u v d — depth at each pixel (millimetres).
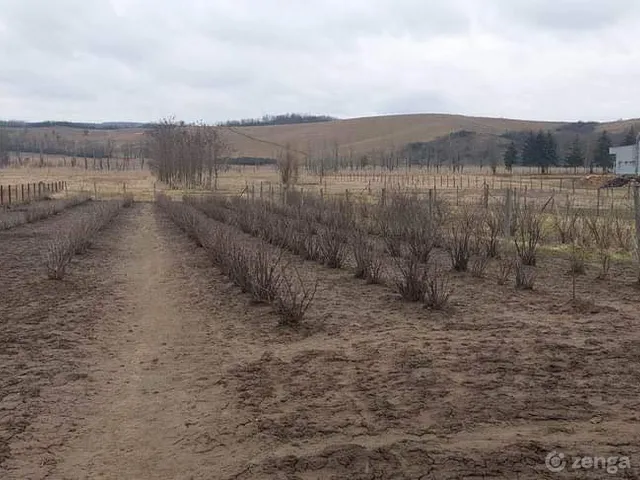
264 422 4352
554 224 15953
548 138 103125
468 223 14188
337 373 5402
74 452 3973
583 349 5930
